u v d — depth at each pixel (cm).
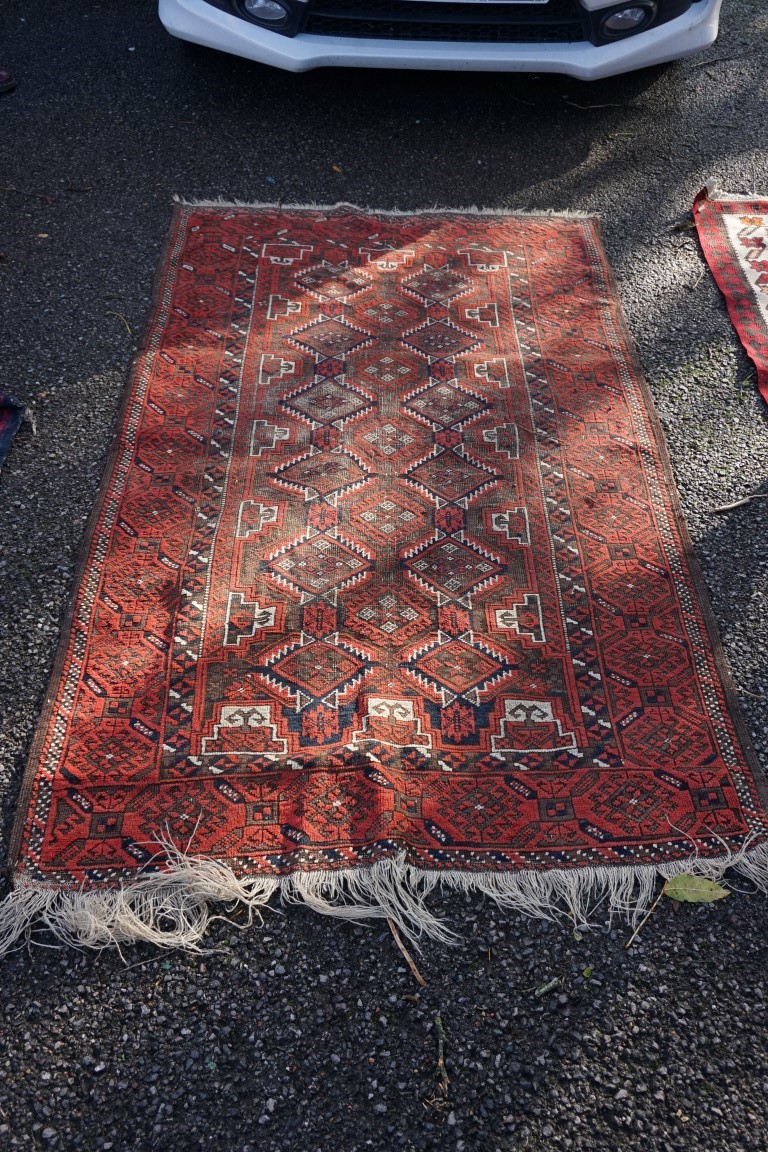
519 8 385
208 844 222
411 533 290
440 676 256
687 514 301
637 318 364
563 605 274
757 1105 192
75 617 260
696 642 266
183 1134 184
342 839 224
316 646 260
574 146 433
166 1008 200
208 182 404
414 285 369
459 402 329
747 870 225
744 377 344
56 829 222
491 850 225
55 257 367
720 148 438
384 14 386
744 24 513
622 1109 190
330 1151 183
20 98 433
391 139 430
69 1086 189
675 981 208
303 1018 200
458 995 204
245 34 392
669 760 242
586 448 317
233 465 304
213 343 342
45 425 311
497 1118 188
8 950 207
